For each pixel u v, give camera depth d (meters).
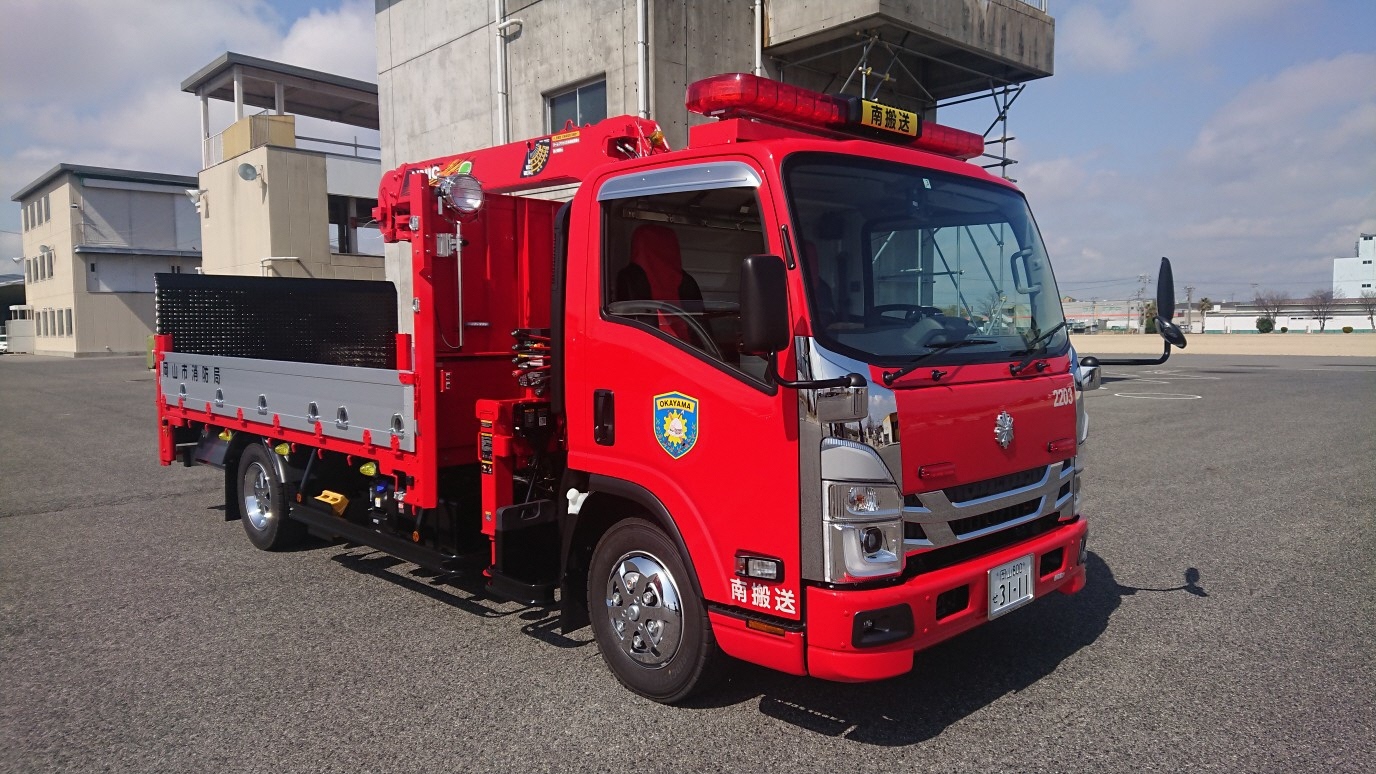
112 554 6.75
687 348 3.71
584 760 3.54
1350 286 95.38
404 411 4.90
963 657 4.59
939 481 3.48
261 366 6.40
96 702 4.14
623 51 12.90
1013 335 4.15
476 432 5.11
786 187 3.45
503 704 4.08
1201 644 4.72
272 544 6.68
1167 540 6.83
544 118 14.53
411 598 5.68
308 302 8.12
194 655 4.71
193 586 5.94
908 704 4.04
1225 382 21.72
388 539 5.41
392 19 17.48
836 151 3.70
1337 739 3.63
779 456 3.37
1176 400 17.27
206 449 7.35
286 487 6.45
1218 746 3.59
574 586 4.47
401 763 3.54
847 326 3.43
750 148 3.57
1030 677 4.32
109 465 10.93
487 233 5.14
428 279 4.78
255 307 7.97
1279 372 25.59
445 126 16.50
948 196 4.06
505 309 5.26
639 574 4.06
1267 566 6.13
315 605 5.54
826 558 3.27
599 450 4.14
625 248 4.05
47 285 48.53
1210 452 10.91
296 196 26.34
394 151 17.80
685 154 3.81
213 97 29.27
